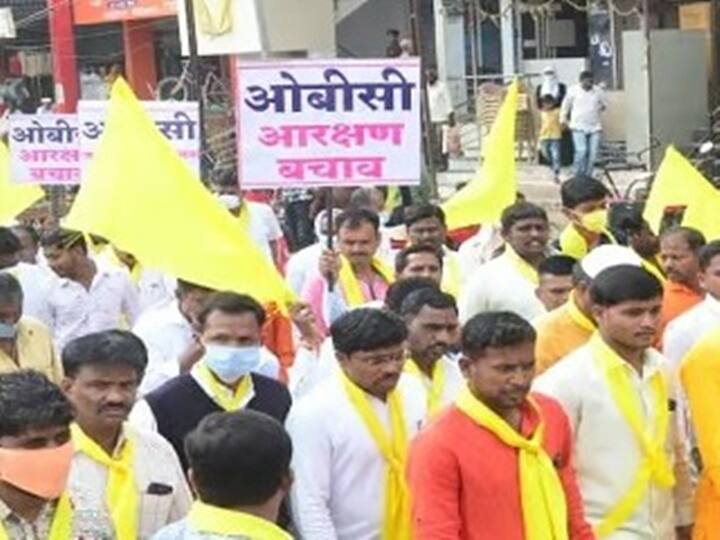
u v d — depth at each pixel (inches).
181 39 1098.1
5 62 1446.9
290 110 317.1
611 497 227.3
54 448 168.6
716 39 908.6
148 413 227.3
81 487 191.8
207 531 150.6
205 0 1032.2
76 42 1353.3
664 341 273.0
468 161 986.7
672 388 243.1
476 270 369.7
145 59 1321.4
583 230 361.1
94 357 192.7
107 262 393.4
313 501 220.8
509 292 330.6
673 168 413.4
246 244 282.4
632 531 228.1
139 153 289.0
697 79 900.6
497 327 199.0
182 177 287.1
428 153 613.9
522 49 1034.1
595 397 226.8
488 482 200.4
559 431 211.0
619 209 377.4
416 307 241.6
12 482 166.7
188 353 262.4
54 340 340.2
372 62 317.7
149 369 270.4
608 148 929.5
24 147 486.3
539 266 320.5
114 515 192.2
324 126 318.3
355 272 347.3
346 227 346.3
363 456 223.0
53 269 377.1
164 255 283.4
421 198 603.2
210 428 152.0
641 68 914.1
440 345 240.1
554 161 908.6
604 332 229.3
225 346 227.5
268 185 318.7
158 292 391.2
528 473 201.3
